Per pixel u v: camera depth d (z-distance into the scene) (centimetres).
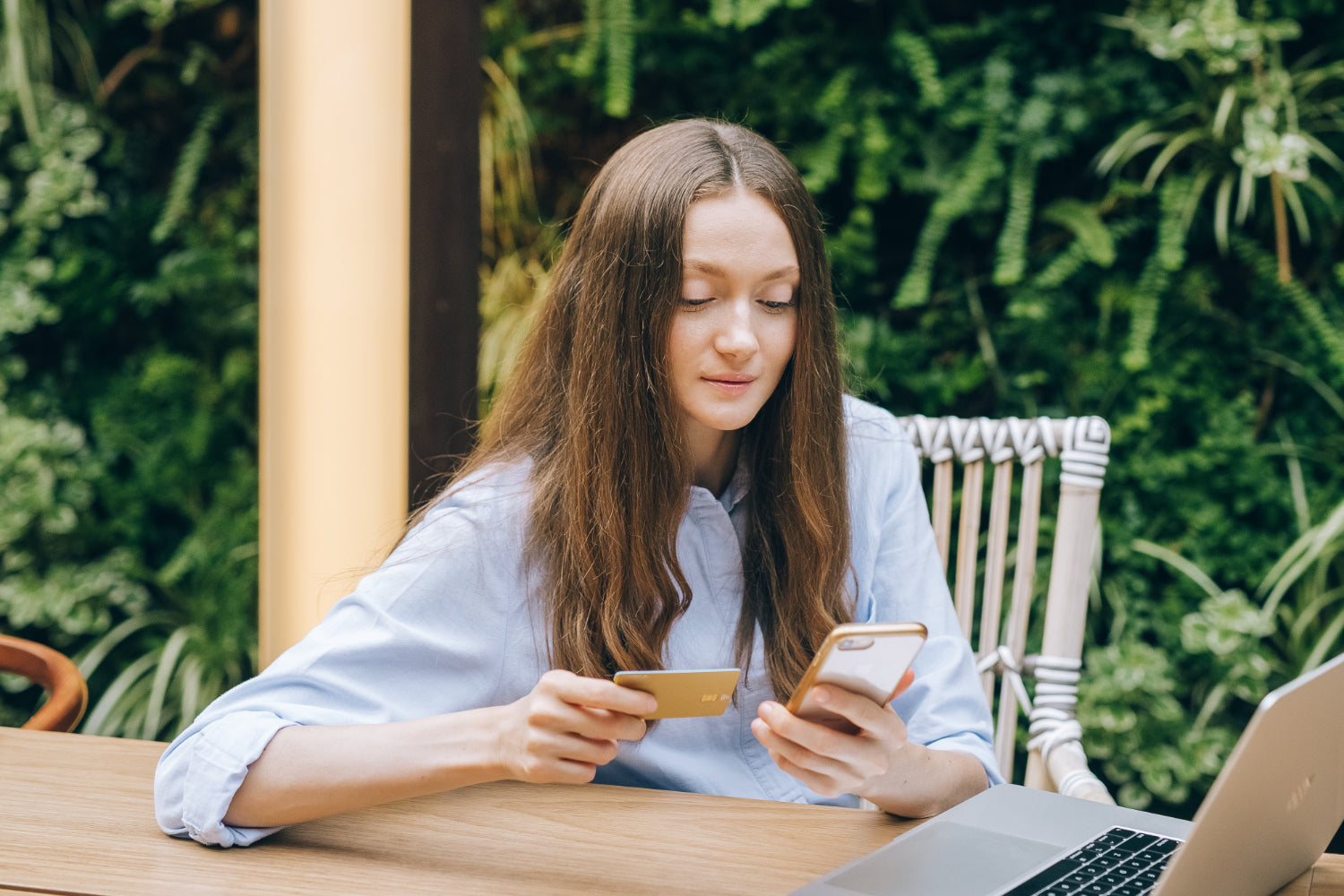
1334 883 81
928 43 229
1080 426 138
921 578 120
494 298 246
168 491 273
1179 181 221
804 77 236
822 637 109
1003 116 224
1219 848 67
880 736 79
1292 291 222
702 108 244
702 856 85
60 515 268
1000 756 140
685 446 104
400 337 156
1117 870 80
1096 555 229
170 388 272
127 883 79
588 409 102
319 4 153
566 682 76
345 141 154
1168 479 229
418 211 155
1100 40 225
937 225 226
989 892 76
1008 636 141
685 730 108
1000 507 142
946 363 239
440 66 155
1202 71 219
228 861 83
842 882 78
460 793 97
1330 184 226
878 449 125
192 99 270
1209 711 219
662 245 97
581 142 249
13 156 266
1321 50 221
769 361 101
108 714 262
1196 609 227
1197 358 229
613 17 230
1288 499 225
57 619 267
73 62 268
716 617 110
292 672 95
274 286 159
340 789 84
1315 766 72
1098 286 232
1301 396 228
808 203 103
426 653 99
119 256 271
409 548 103
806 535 108
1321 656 220
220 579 272
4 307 265
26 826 88
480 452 114
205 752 86
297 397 159
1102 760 224
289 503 160
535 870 82
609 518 102
